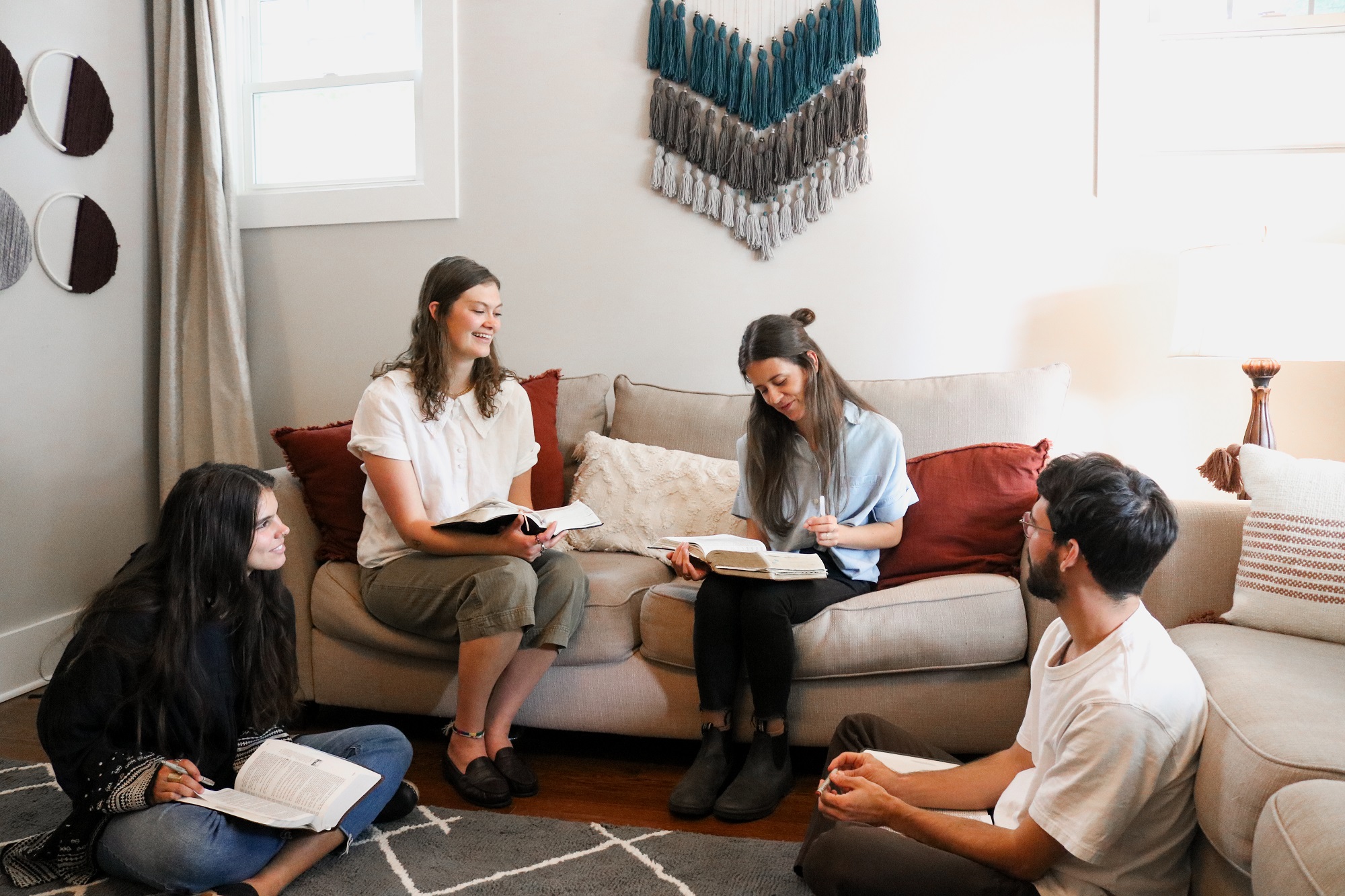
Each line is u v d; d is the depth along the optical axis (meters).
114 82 3.05
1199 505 1.94
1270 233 2.64
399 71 3.22
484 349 2.25
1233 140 2.72
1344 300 2.18
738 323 2.96
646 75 2.96
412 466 2.20
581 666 2.19
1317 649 1.59
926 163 2.80
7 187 2.68
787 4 2.86
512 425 2.37
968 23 2.75
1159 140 2.75
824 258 2.89
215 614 1.62
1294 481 1.77
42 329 2.80
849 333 2.89
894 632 1.99
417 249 3.17
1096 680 1.20
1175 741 1.20
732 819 1.89
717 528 2.45
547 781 2.11
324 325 3.26
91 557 2.99
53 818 1.91
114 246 3.04
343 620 2.27
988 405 2.50
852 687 2.05
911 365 2.86
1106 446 2.77
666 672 2.15
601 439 2.69
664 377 3.03
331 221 3.21
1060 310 2.76
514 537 2.07
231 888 1.51
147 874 1.51
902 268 2.84
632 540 2.52
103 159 3.01
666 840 1.81
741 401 2.72
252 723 1.72
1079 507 1.18
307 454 2.41
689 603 2.10
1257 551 1.76
